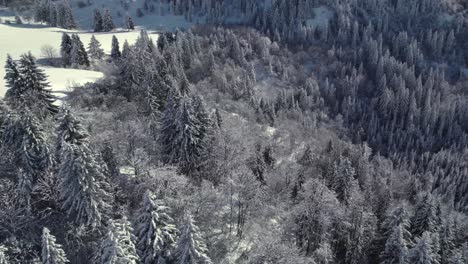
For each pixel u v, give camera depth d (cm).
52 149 5369
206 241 5619
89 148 5081
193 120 6322
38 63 12288
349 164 7050
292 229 5909
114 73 10125
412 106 16250
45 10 18375
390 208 6906
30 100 6844
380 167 10719
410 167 13862
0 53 13050
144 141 6631
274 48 18325
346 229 6128
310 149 9088
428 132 15775
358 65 18775
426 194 6419
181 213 5234
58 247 4334
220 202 5900
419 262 5356
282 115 13612
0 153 5606
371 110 16875
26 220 4944
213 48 16150
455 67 19775
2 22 17800
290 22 19938
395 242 5691
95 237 5069
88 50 13975
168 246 4512
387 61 18212
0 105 6244
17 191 5078
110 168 5662
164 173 5388
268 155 7981
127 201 5419
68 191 4878
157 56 11838
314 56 18938
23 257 4594
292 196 7175
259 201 5978
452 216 6838
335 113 16488
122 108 7862
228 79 14375
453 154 14600
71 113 5225
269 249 5031
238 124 8906
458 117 16588
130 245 4225
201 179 6384
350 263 6250
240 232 5916
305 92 15662
